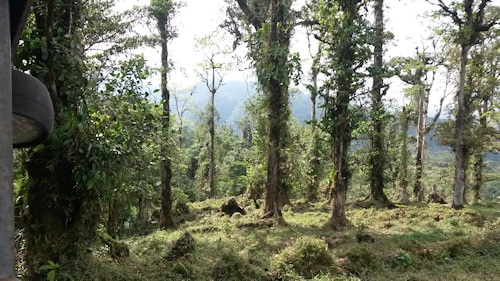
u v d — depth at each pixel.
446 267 8.57
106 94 5.91
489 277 7.93
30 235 5.08
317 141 19.42
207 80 27.55
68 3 5.43
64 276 4.93
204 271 7.10
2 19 1.62
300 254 8.02
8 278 1.47
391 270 8.38
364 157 19.94
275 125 14.60
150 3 16.06
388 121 19.48
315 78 20.42
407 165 22.67
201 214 19.47
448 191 33.44
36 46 4.87
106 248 6.54
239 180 30.03
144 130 6.36
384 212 17.00
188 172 34.62
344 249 9.48
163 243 8.82
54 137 4.82
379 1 17.92
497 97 23.66
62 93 5.10
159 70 13.98
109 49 13.05
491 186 40.50
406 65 19.52
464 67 18.36
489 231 10.84
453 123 22.75
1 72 1.58
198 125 32.03
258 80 14.09
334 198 13.80
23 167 5.23
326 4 13.42
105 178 5.28
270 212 14.66
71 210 5.21
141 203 11.83
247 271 7.39
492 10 18.53
